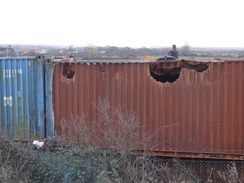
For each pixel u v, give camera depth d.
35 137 7.22
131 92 6.96
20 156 6.48
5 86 7.46
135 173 5.67
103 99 7.06
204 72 6.70
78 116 7.15
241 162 6.63
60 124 7.23
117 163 6.00
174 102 6.81
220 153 6.65
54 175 6.16
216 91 6.67
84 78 7.15
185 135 6.77
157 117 6.86
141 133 6.87
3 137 6.77
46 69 7.25
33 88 7.35
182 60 6.88
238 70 6.59
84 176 6.04
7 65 7.44
